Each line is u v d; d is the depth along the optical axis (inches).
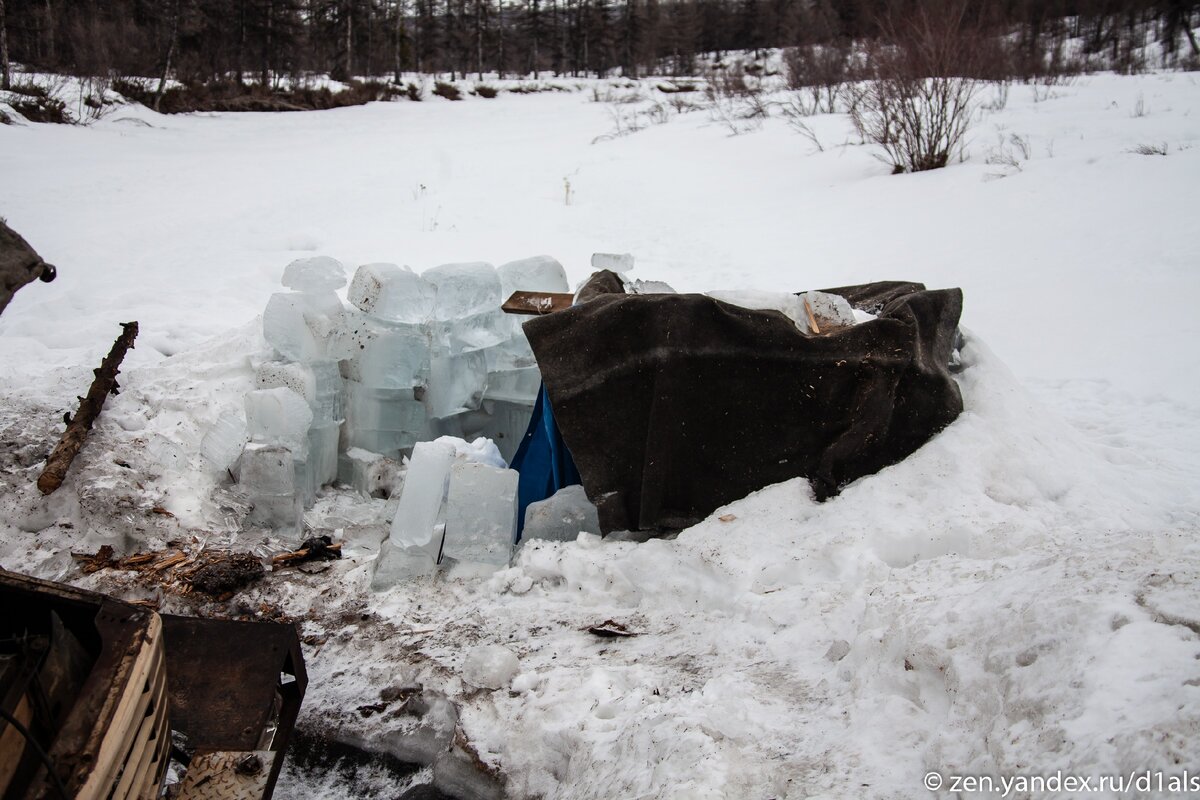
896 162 678.5
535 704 147.3
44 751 86.5
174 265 440.1
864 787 108.5
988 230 482.3
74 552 202.7
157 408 238.8
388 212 620.4
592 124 1290.6
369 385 239.0
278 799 141.6
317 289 241.8
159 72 1493.6
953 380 208.4
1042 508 188.1
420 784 143.9
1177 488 207.9
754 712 129.8
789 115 1011.9
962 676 116.7
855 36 1230.3
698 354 187.3
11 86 1078.4
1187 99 803.4
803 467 195.2
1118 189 505.4
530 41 2979.8
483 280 235.8
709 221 583.5
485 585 187.5
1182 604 108.2
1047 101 863.1
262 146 999.0
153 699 102.5
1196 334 322.0
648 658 158.1
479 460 199.9
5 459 222.4
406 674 162.1
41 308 345.7
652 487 187.6
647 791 115.7
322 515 227.0
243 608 186.7
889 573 161.6
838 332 193.9
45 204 579.8
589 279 219.3
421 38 2844.5
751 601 164.9
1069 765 92.5
